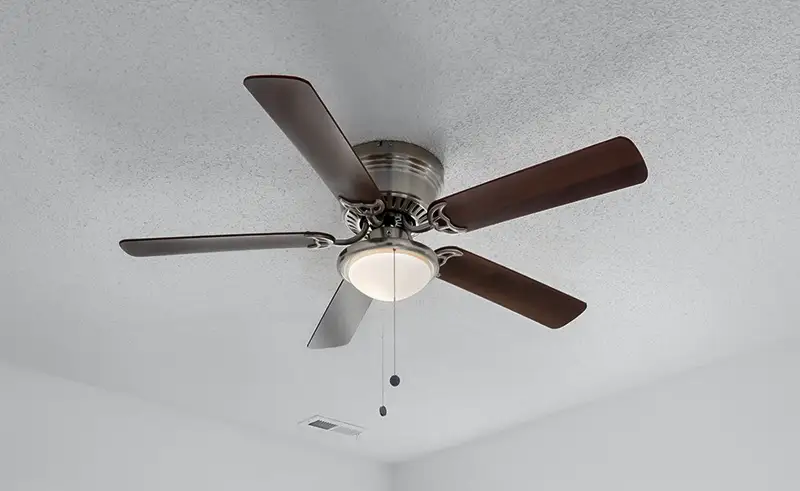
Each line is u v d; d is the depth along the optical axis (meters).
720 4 1.37
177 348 2.66
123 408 3.03
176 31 1.42
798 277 2.26
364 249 1.60
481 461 3.54
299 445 3.58
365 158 1.70
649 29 1.42
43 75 1.52
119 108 1.60
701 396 2.85
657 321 2.52
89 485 2.83
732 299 2.39
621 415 3.08
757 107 1.62
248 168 1.78
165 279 2.23
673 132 1.69
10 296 2.31
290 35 1.43
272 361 2.75
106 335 2.56
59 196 1.87
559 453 3.24
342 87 1.56
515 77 1.53
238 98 1.58
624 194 1.89
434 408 3.20
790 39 1.45
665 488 2.84
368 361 2.75
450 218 1.56
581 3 1.36
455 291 2.29
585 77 1.53
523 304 1.82
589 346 2.68
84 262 2.15
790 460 2.54
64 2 1.37
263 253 2.10
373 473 3.83
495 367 2.83
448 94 1.57
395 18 1.39
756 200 1.92
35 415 2.78
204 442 3.23
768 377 2.69
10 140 1.69
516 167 1.79
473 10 1.38
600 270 2.23
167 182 1.82
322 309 2.39
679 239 2.08
